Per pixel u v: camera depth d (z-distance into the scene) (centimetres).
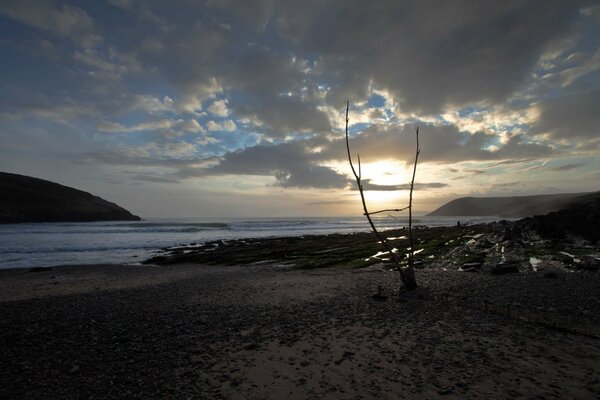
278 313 1235
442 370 705
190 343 927
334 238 5512
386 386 645
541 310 1170
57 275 2520
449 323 1040
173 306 1404
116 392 658
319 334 972
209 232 8356
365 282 1892
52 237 6506
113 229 9344
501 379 655
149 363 796
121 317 1230
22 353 875
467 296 1419
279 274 2347
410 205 1633
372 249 3759
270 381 685
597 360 737
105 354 860
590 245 3144
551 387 618
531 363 725
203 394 638
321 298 1487
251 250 3978
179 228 10050
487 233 5625
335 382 670
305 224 14100
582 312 1134
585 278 1719
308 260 3119
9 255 3900
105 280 2284
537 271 1989
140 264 3170
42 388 683
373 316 1151
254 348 871
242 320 1150
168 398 628
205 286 1916
